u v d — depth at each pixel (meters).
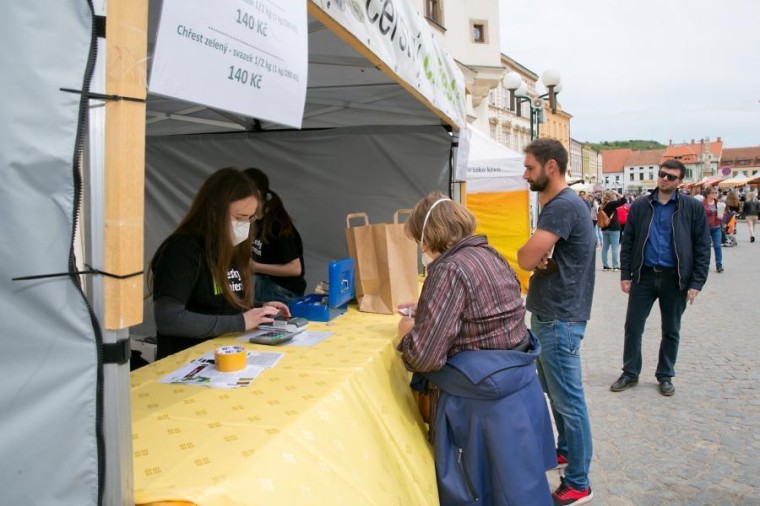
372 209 4.54
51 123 0.79
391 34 2.23
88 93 0.82
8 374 0.80
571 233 2.63
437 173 4.36
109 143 0.85
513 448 1.91
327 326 2.55
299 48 1.36
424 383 2.25
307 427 1.41
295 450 1.31
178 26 0.92
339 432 1.52
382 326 2.54
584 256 2.65
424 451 2.01
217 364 1.84
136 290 0.89
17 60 0.77
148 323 4.42
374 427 1.73
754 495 2.84
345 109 4.12
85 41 0.82
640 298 4.30
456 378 1.95
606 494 2.89
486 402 1.93
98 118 0.84
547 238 2.60
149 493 1.04
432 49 3.07
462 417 1.96
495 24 17.39
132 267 0.88
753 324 6.65
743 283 9.90
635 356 4.41
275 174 4.69
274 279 3.50
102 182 0.85
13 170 0.78
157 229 4.81
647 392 4.38
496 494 1.92
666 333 4.25
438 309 1.91
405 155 4.43
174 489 1.05
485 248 2.07
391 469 1.69
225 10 1.05
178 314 2.02
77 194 0.82
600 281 11.08
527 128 33.94
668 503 2.79
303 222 4.68
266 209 3.46
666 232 4.12
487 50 17.30
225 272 2.20
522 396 1.98
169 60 0.91
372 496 1.45
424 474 1.89
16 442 0.80
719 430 3.62
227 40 1.06
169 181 4.80
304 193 4.66
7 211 0.78
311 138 4.60
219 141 4.72
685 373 4.84
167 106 3.91
